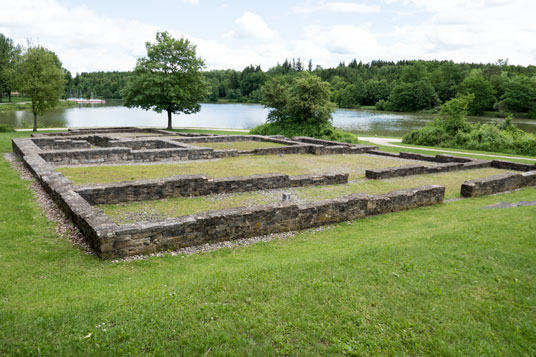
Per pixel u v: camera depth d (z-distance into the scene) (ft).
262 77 441.27
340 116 270.05
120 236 25.25
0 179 45.11
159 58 137.08
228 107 369.71
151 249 26.73
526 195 52.08
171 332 15.05
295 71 522.06
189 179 43.27
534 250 23.89
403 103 326.24
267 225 32.19
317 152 86.63
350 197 38.32
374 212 39.88
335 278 19.94
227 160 73.61
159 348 14.14
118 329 15.05
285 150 86.48
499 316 16.99
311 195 46.44
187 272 23.06
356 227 35.37
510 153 105.29
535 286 19.44
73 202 31.76
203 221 28.81
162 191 41.91
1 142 81.10
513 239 26.00
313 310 16.97
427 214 40.91
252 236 31.53
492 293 18.86
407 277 20.25
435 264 21.90
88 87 483.10
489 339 15.57
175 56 136.87
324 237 32.19
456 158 80.59
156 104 139.64
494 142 110.83
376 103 362.94
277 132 130.21
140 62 140.46
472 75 304.09
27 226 30.14
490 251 23.75
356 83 388.78
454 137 119.44
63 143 77.92
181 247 28.12
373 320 16.44
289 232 33.32
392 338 15.42
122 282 21.33
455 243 25.53
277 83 136.56
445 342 15.26
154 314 16.19
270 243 30.35
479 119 238.07
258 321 16.02
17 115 196.85
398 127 193.36
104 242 24.70
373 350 14.66
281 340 14.90
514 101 250.16
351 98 378.53
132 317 15.96
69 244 27.45
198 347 14.24
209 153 75.10
